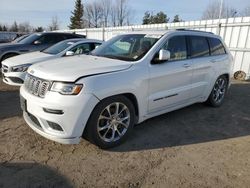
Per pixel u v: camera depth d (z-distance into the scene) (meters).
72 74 3.33
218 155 3.68
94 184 2.92
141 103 3.98
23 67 6.62
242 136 4.40
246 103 6.51
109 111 3.63
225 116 5.40
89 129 3.44
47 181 2.94
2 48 8.84
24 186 2.84
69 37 10.33
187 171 3.24
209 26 11.58
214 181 3.04
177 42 4.67
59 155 3.51
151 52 4.14
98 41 8.19
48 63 3.95
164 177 3.09
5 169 3.13
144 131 4.41
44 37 9.77
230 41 10.90
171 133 4.38
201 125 4.82
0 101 5.89
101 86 3.38
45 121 3.34
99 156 3.52
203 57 5.27
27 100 3.53
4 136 4.00
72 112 3.21
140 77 3.85
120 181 2.99
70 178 3.01
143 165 3.34
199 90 5.22
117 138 3.80
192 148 3.87
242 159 3.60
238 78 10.39
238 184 3.00
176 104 4.74
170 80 4.41
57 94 3.22
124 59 4.11
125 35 4.89
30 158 3.40
